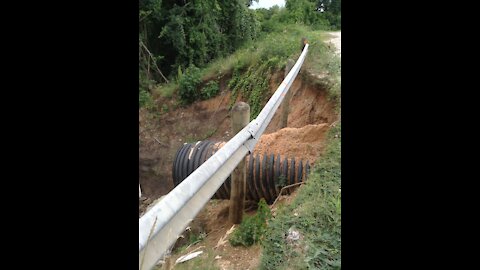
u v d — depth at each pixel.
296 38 12.60
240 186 5.41
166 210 1.86
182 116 13.73
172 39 14.52
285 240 3.78
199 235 5.19
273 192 6.39
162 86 14.51
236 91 12.87
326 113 8.98
